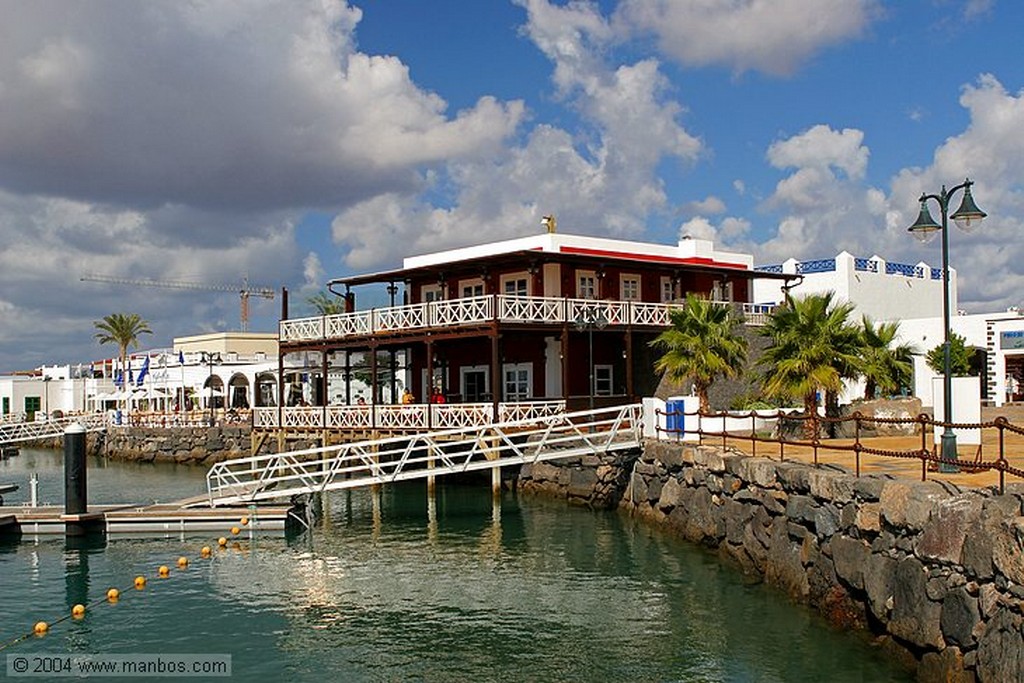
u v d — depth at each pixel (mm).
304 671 14273
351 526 26812
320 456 40094
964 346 40750
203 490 38500
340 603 18078
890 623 12164
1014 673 8922
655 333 36844
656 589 17906
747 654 13586
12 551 23438
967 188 16594
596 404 37188
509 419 32688
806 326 26031
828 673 12453
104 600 18703
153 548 23719
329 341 38562
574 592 18109
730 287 44000
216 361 67562
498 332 32219
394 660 14609
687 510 22562
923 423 13234
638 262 37438
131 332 89188
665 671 13477
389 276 39656
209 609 17906
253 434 40938
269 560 22203
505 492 32812
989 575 9680
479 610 17203
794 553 16141
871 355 27531
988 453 19578
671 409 26812
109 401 81188
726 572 18781
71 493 25422
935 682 10805
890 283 50812
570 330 34188
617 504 28047
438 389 41094
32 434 62375
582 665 13961
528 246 39281
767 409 31656
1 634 16547
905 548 11867
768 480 17469
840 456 20344
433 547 23297
